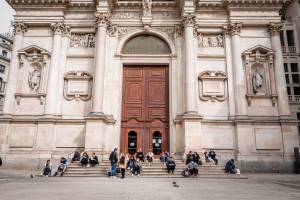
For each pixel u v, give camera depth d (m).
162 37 30.88
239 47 29.78
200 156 25.89
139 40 31.31
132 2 30.92
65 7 30.59
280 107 28.38
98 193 12.16
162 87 30.27
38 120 27.94
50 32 30.61
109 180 18.94
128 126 29.41
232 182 18.22
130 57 30.38
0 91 58.78
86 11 31.09
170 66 30.11
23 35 30.56
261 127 28.03
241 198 10.98
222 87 29.28
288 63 42.03
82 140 27.91
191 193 12.41
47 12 30.59
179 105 28.84
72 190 13.16
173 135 28.17
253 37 30.31
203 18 30.86
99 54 28.58
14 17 30.53
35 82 29.42
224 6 30.84
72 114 28.73
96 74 28.19
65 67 29.95
